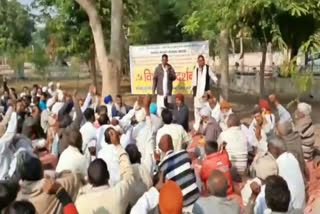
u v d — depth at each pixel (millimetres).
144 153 7711
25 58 41625
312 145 9977
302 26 10781
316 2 10383
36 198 4480
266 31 10977
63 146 7074
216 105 11273
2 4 39469
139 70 16891
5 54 41156
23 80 45219
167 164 6242
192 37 28094
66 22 27031
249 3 10469
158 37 31578
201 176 7406
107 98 12188
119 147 5445
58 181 5098
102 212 4727
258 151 8641
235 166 8609
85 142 7938
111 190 4852
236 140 8656
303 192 6301
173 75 14680
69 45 27875
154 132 9133
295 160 6398
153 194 4734
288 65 11102
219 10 11625
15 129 7527
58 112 11086
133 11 26734
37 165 4617
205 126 10641
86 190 4895
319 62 20984
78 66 45406
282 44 10641
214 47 21391
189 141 8945
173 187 4148
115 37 16672
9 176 6469
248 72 40250
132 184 5168
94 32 16719
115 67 16609
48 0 26969
